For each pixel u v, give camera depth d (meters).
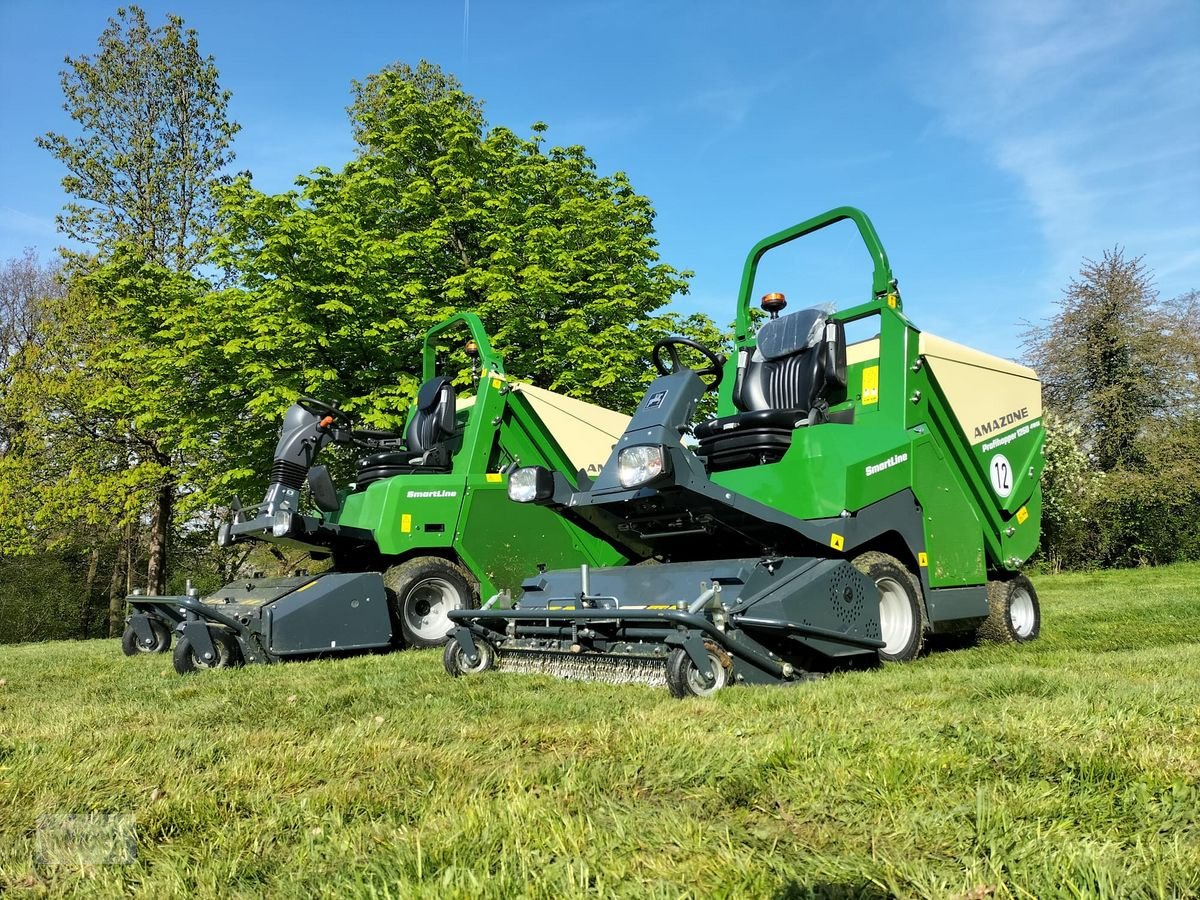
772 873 2.04
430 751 3.29
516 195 17.36
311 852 2.31
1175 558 27.38
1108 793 2.43
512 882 2.01
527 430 8.89
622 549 6.53
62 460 21.45
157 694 5.34
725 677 4.44
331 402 14.34
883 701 3.93
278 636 6.71
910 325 6.36
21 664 8.12
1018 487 7.21
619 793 2.69
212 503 16.17
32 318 26.91
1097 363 29.64
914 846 2.17
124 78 24.02
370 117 19.91
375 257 15.04
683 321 18.05
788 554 5.61
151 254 23.20
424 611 7.98
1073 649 6.27
